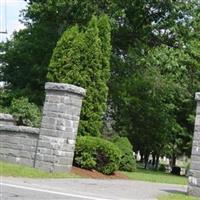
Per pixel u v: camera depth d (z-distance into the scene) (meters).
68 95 18.58
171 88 35.50
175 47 32.34
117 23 31.14
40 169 18.34
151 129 42.72
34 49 33.69
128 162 26.19
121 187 16.91
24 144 19.14
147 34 32.62
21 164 18.97
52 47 32.38
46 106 18.75
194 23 31.89
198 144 16.77
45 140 18.55
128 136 42.78
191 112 42.50
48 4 31.16
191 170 16.70
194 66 32.19
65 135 18.48
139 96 40.38
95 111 23.41
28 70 34.34
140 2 31.05
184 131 44.47
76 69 23.44
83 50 23.72
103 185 16.81
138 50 32.69
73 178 17.92
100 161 20.45
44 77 32.50
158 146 44.50
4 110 27.08
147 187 18.31
